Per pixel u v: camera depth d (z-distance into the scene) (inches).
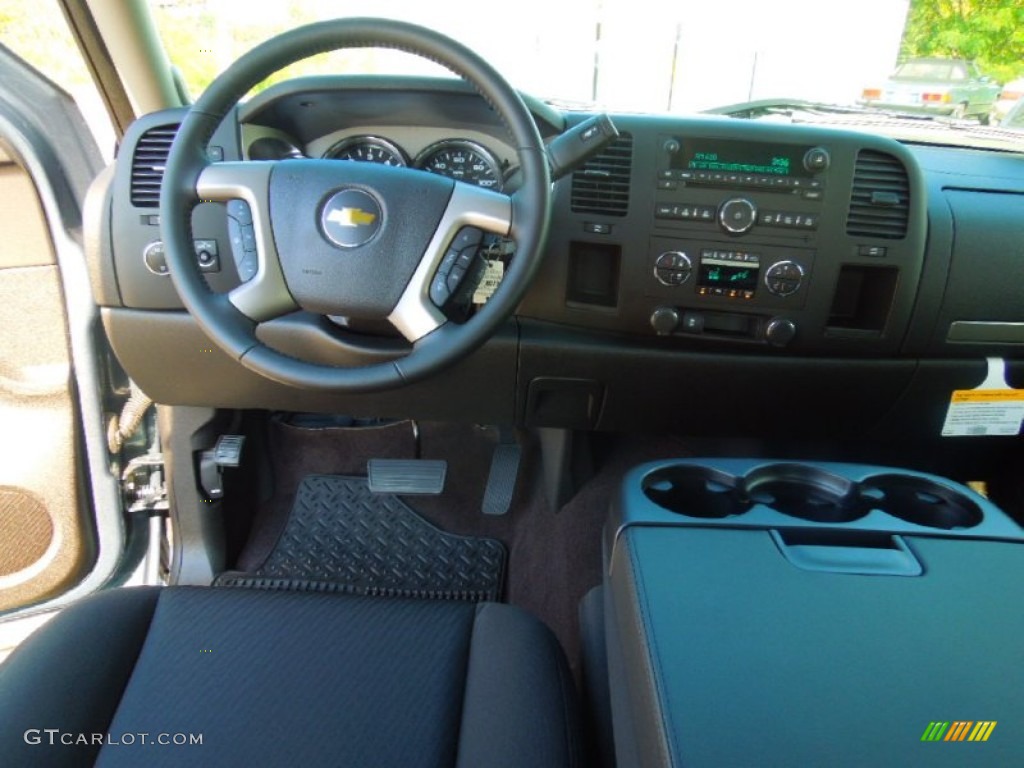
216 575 60.2
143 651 33.8
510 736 29.0
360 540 63.6
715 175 44.4
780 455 64.4
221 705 31.2
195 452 57.8
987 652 25.4
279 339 49.7
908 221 45.2
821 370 50.3
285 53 36.1
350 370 37.6
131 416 59.4
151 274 48.0
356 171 37.5
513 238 37.3
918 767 21.3
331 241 37.5
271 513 65.9
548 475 63.2
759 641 25.8
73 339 52.8
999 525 32.5
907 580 28.8
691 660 25.0
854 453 63.7
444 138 47.9
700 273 46.4
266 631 35.0
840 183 44.3
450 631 35.7
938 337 48.8
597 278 48.9
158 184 46.2
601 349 49.8
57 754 28.4
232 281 48.1
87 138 54.7
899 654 25.3
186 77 54.4
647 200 45.0
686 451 66.1
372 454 69.9
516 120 35.4
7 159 47.6
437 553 62.7
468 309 42.1
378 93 43.4
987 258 46.8
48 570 57.4
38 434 53.6
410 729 30.6
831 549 30.7
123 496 59.5
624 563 30.4
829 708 23.2
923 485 36.3
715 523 32.4
